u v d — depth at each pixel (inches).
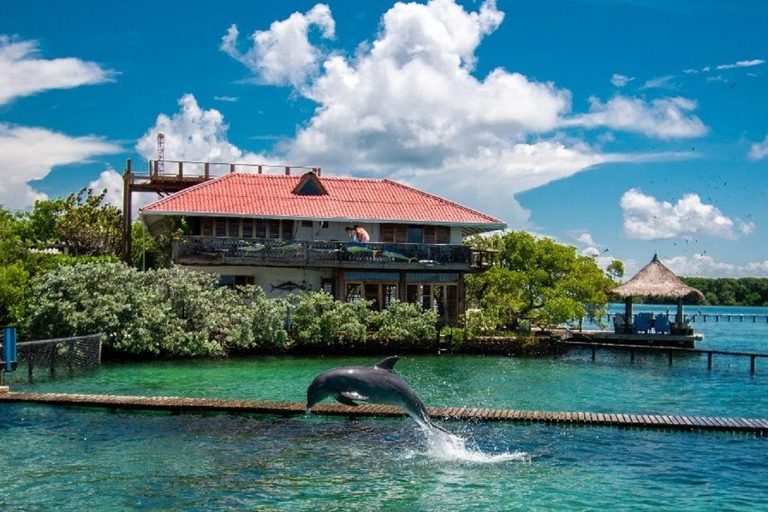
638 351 1675.7
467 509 500.1
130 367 1208.8
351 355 1417.3
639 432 729.0
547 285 1777.8
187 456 619.2
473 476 575.2
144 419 761.6
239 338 1352.1
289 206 1622.8
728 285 4564.5
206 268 1561.3
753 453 652.1
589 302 1766.7
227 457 617.0
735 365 1477.6
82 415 776.9
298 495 522.3
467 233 1916.8
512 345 1512.1
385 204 1704.0
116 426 727.1
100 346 1239.5
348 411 776.3
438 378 1153.4
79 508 490.6
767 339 2390.5
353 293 1620.3
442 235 1701.5
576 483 560.4
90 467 583.2
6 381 1050.1
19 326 1300.4
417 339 1470.2
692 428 735.1
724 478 577.0
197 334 1317.7
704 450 661.9
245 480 555.2
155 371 1168.2
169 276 1353.3
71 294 1283.2
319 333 1401.3
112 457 613.0
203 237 1498.5
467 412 785.6
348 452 638.5
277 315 1381.6
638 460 626.8
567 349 1653.5
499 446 668.1
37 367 1116.5
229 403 803.4
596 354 1612.9
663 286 1756.9
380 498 519.2
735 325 3666.3
